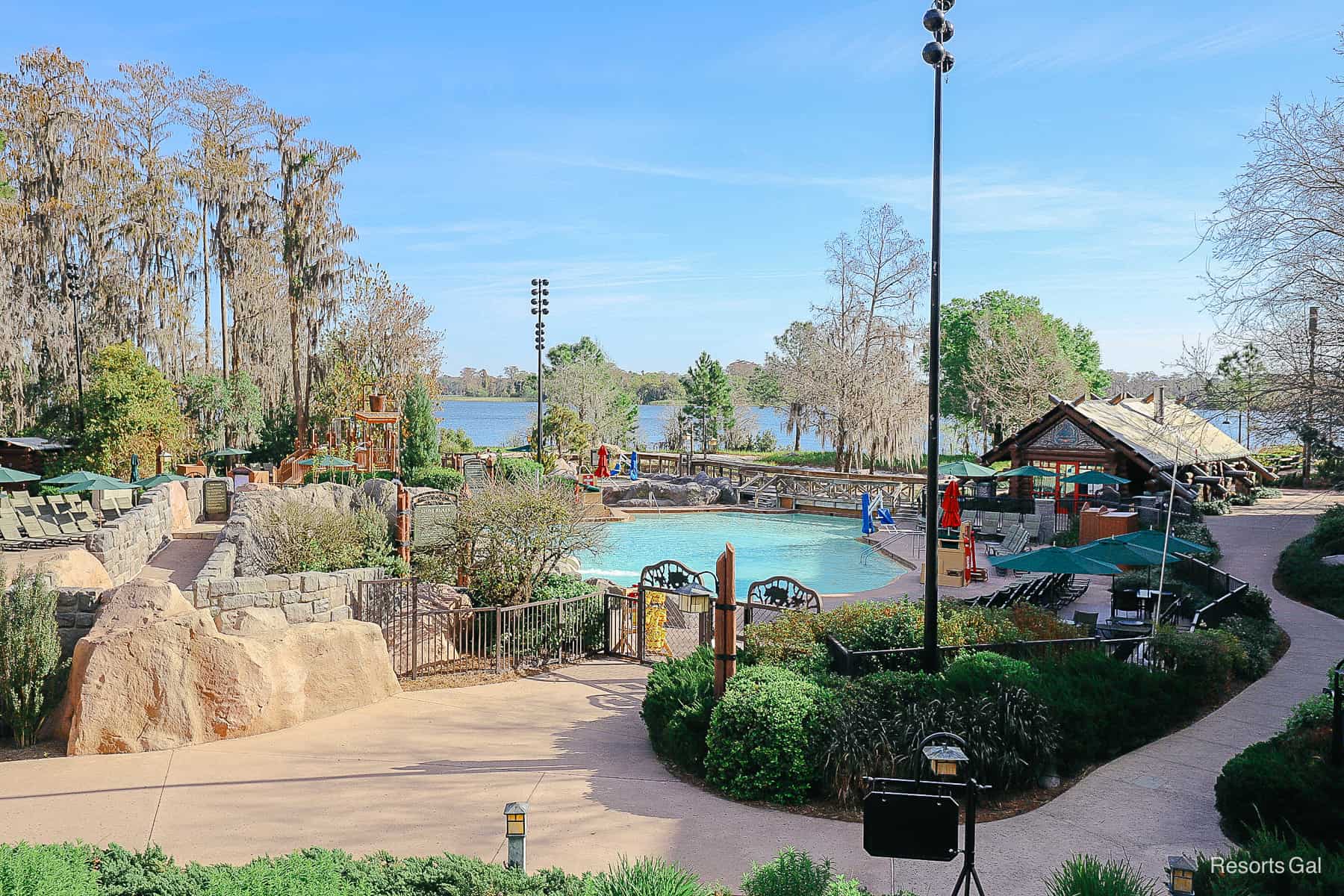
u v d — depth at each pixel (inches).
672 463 2178.9
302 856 248.5
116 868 237.9
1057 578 773.9
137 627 445.7
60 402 1612.9
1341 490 1008.2
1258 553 998.4
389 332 1925.4
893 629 497.4
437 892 238.4
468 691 559.2
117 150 1887.3
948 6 410.9
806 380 2206.0
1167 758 404.8
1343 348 783.1
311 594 556.1
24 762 408.5
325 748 430.6
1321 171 751.7
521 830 248.1
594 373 2994.6
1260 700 492.7
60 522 959.6
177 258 1915.6
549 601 642.2
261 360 1923.0
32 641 446.6
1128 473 1380.4
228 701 448.8
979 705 375.6
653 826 327.9
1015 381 2410.2
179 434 1557.6
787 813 347.3
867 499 1334.9
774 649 474.0
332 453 1515.7
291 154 1847.9
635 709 520.4
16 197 1587.1
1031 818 335.0
